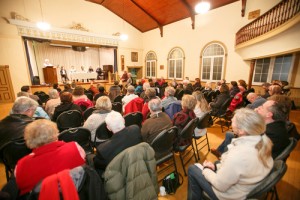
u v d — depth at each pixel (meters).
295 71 5.33
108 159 1.14
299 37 3.33
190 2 6.95
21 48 6.73
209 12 7.13
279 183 1.80
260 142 0.89
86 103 3.09
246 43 5.41
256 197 0.89
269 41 4.39
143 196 1.03
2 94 6.49
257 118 0.90
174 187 1.68
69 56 10.68
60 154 0.93
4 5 6.25
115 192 0.94
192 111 1.94
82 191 0.79
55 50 10.05
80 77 8.98
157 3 7.55
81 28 8.15
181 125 1.87
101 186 0.86
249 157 0.86
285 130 1.34
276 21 4.46
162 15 8.42
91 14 8.49
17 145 1.41
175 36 8.75
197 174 1.21
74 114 2.30
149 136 1.63
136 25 10.05
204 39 7.51
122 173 0.98
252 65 5.73
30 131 0.93
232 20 6.46
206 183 1.14
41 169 0.87
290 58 5.39
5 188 0.87
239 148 0.91
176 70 9.11
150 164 1.10
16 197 0.86
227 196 0.98
